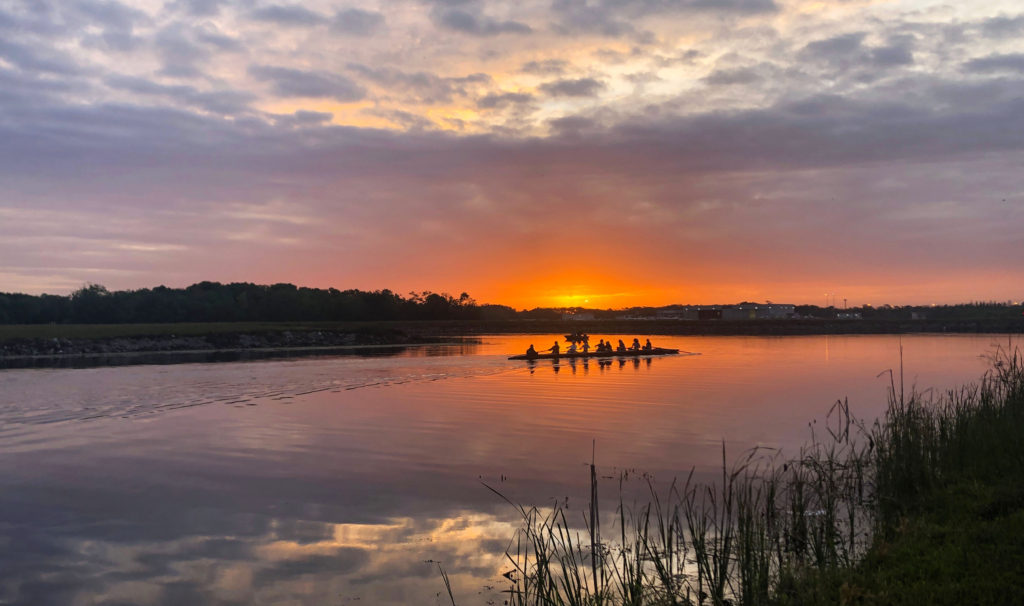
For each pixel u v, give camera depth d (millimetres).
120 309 129500
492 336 115312
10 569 10672
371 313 150375
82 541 11867
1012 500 11125
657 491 14273
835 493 12523
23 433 21984
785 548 10312
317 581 10109
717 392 31906
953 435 15344
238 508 13633
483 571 10391
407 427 22688
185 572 10508
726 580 9375
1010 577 8203
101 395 31422
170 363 51344
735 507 12711
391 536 11945
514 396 30812
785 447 18672
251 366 48188
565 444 19516
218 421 24125
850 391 31859
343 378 39344
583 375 41219
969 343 81188
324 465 17219
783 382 36406
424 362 52031
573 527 12125
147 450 19281
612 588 9555
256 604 9391
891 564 9125
